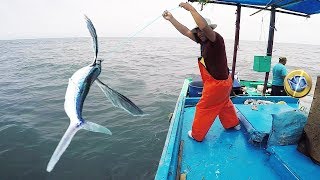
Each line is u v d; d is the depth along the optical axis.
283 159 3.53
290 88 5.56
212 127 5.04
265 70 6.43
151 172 6.95
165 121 10.36
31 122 10.51
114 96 1.07
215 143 4.41
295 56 51.69
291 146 3.87
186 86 7.91
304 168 3.32
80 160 7.57
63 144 0.84
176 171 3.50
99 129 0.94
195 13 3.32
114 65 28.41
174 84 17.69
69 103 1.01
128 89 16.05
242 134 4.73
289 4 5.70
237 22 6.40
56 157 0.78
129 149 8.14
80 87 1.03
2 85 18.62
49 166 0.74
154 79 19.64
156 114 11.16
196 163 3.84
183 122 5.29
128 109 1.05
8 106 12.87
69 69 25.73
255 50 66.12
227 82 4.03
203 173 3.61
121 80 19.09
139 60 35.16
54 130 9.68
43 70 25.88
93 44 1.13
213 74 3.93
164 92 15.16
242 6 6.16
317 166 3.37
